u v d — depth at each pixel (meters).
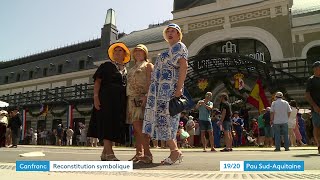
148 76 4.70
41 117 31.81
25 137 29.36
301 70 19.75
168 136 4.14
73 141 24.30
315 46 20.56
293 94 18.73
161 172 3.16
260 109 18.02
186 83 21.58
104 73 4.78
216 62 19.27
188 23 24.08
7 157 5.82
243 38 22.05
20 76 42.03
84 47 37.47
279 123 8.75
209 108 9.17
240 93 19.33
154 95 4.26
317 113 6.47
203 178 2.62
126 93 4.84
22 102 34.22
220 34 22.64
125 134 4.79
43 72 39.44
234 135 13.95
